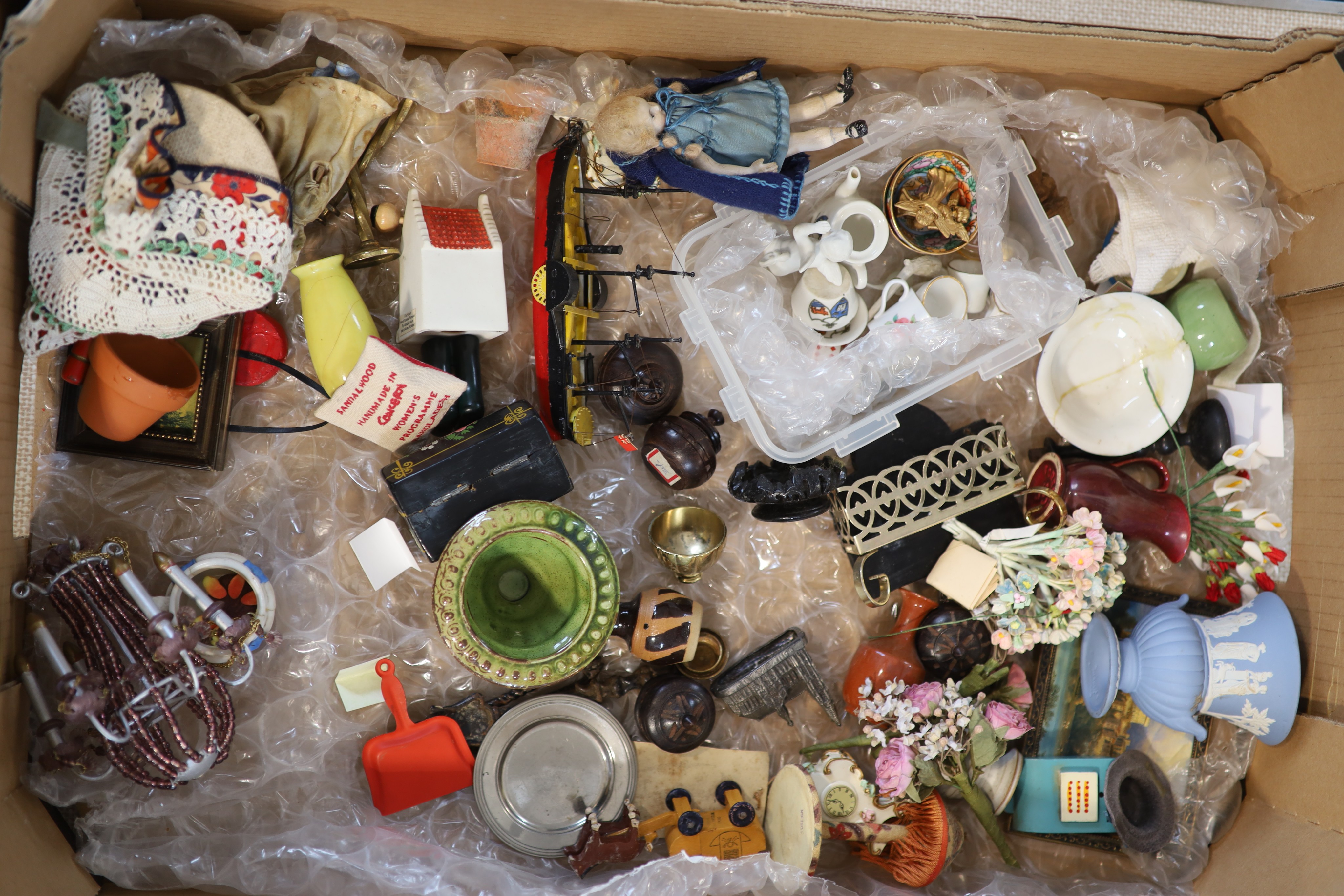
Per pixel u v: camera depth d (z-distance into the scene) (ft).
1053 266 6.07
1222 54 5.41
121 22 4.60
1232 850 6.19
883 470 5.98
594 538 5.37
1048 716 6.25
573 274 5.21
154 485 5.49
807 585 6.36
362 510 5.79
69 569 4.75
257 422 5.66
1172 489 6.63
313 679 5.69
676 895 5.20
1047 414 6.21
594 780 5.67
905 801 5.87
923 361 5.96
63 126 4.40
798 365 5.84
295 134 5.03
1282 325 6.39
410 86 5.28
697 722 5.60
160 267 4.39
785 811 5.68
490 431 5.27
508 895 5.28
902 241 5.92
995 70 5.79
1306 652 5.99
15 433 4.64
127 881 5.09
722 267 5.67
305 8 4.96
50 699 5.03
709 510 6.09
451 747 5.57
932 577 6.00
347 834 5.46
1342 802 5.48
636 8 4.92
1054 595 5.95
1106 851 6.32
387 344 5.03
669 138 4.97
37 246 4.40
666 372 5.63
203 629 4.79
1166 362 6.09
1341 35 5.21
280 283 4.72
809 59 5.61
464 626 5.19
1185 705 5.82
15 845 4.53
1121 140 6.08
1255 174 6.11
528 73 5.33
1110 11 5.11
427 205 5.74
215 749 4.83
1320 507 6.01
